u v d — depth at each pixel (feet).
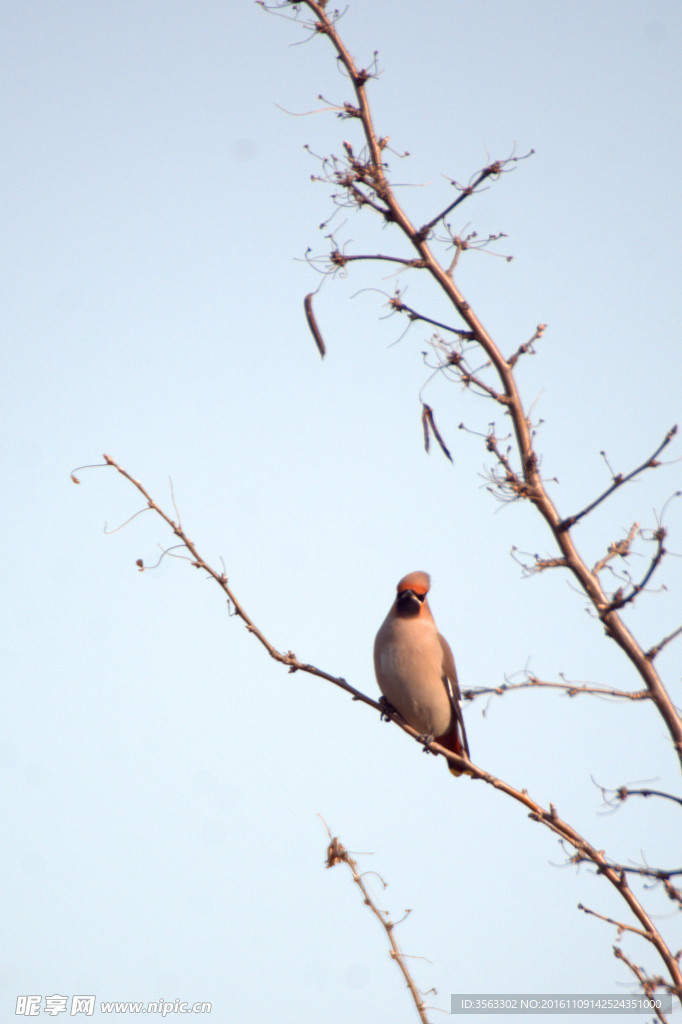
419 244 30.86
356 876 31.45
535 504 28.91
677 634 27.86
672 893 26.53
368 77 31.48
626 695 27.78
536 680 28.84
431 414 31.37
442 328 30.19
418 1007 29.68
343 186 31.24
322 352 31.35
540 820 30.14
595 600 28.27
